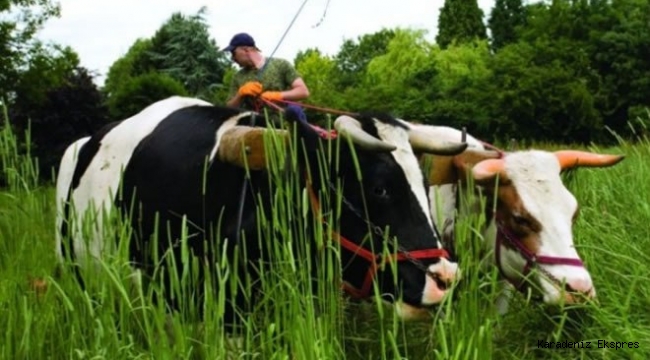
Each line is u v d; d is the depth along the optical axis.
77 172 5.06
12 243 4.42
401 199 3.91
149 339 3.61
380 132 4.06
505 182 4.96
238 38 6.34
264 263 4.05
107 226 3.96
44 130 27.41
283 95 6.06
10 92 23.72
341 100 39.44
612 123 37.03
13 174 4.35
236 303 4.15
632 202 7.09
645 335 4.45
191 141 4.43
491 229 5.05
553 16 41.44
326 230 4.01
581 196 7.10
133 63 57.53
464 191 5.11
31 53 23.20
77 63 25.22
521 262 4.88
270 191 3.85
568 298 4.60
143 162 4.54
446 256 3.86
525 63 34.78
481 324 3.96
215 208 4.18
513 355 4.55
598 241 6.00
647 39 36.34
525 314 5.04
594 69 37.19
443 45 63.53
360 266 4.00
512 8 64.62
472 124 35.34
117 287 3.66
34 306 3.95
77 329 3.70
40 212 4.42
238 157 4.06
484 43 48.78
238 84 6.44
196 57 43.28
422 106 36.88
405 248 3.83
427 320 4.19
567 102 33.16
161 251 4.33
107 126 5.25
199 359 3.87
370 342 4.68
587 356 4.59
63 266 4.05
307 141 4.01
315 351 3.57
